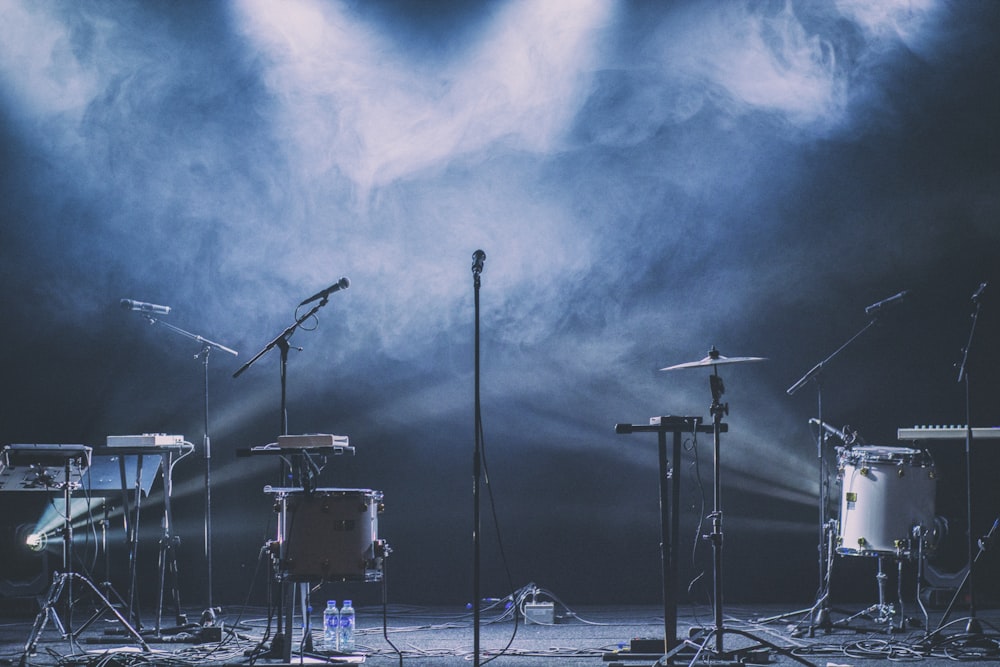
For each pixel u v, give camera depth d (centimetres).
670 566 516
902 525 619
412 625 716
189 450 668
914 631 640
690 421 510
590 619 746
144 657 552
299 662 525
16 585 782
